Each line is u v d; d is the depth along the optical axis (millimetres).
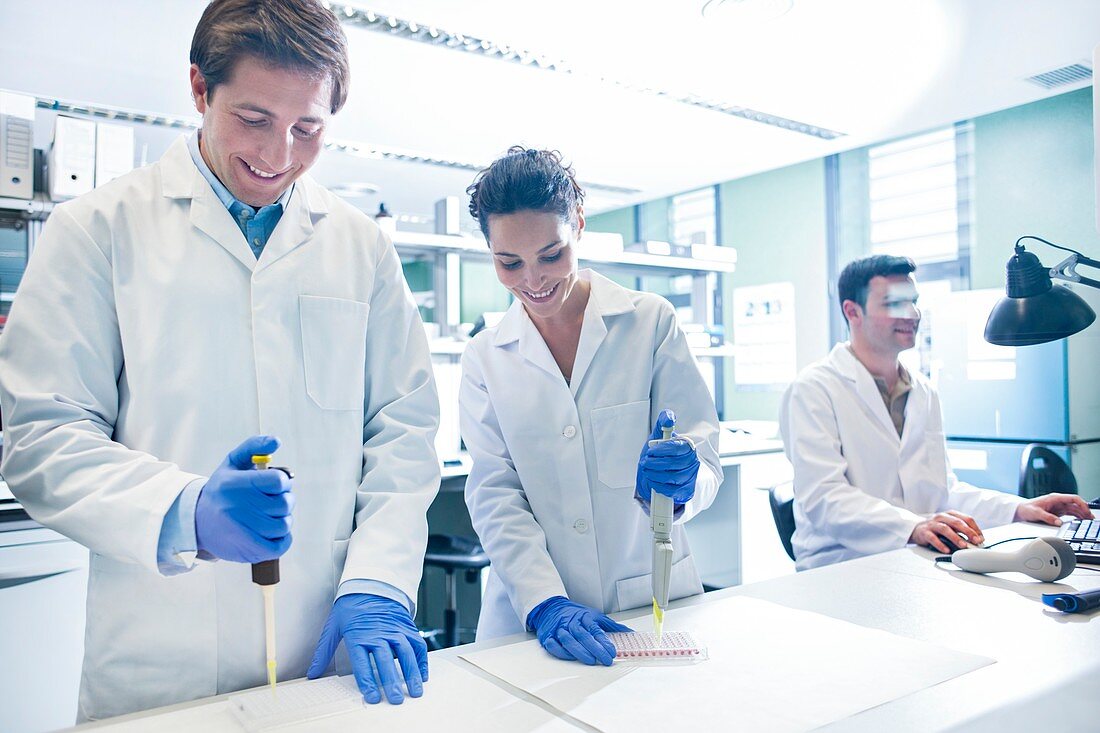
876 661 849
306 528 953
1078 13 2576
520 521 1216
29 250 2498
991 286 3564
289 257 983
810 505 1849
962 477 3002
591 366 1274
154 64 2918
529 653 928
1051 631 969
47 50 2785
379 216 2752
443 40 2744
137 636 869
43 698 1860
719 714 718
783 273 4527
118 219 917
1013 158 3465
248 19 809
